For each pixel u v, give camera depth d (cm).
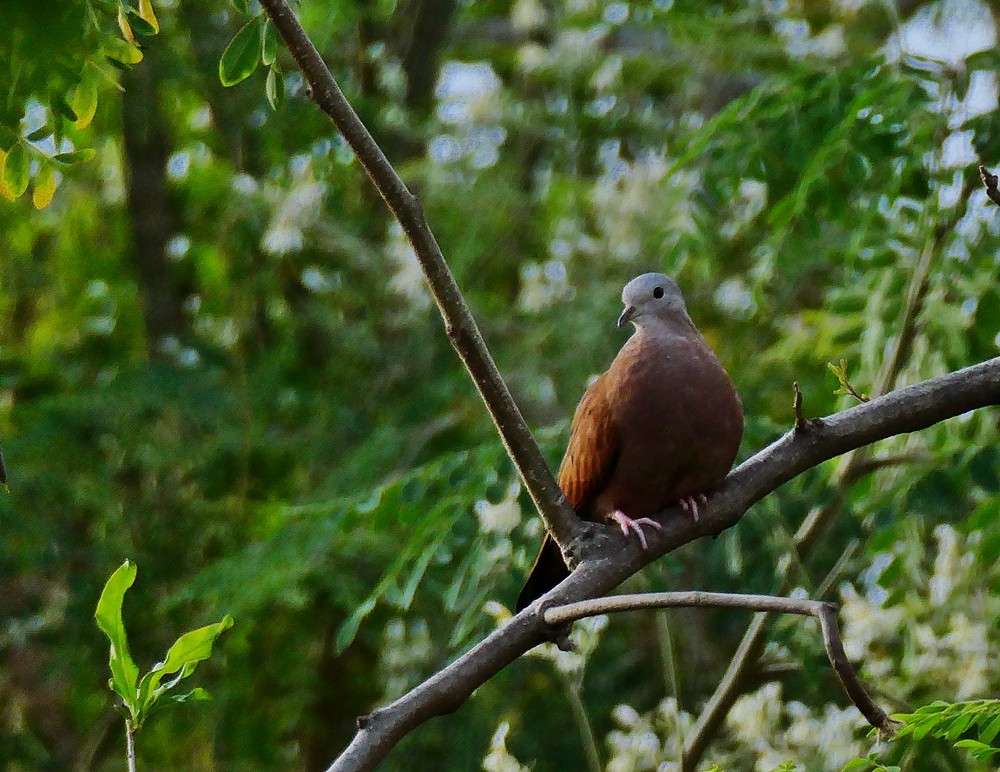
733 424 770
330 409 1400
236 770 1356
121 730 1420
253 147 1561
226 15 1467
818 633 966
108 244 1616
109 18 612
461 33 1781
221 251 1557
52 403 1353
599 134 1484
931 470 952
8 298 1587
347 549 1240
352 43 1611
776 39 1408
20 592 1386
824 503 1003
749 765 986
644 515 793
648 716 995
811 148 1063
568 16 1404
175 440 1387
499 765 845
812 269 1355
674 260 1096
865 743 917
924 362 1048
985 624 973
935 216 1037
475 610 947
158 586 1362
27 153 606
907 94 1041
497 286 1528
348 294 1419
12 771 1378
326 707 1430
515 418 599
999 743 714
